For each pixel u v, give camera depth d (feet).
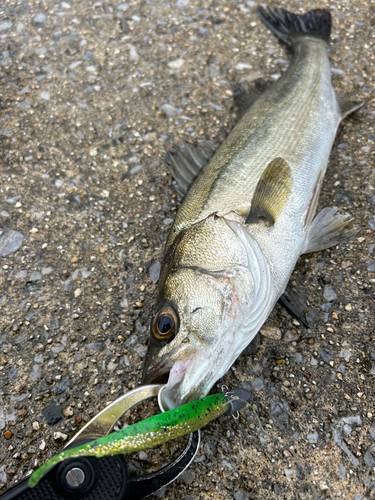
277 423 0.82
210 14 1.55
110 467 0.61
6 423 0.83
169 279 0.80
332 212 1.06
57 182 1.17
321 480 0.78
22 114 1.31
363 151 1.20
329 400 0.85
